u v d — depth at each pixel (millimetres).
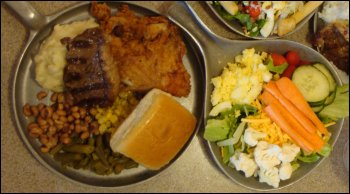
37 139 383
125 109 391
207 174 426
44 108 373
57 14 372
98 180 395
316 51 416
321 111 423
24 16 357
